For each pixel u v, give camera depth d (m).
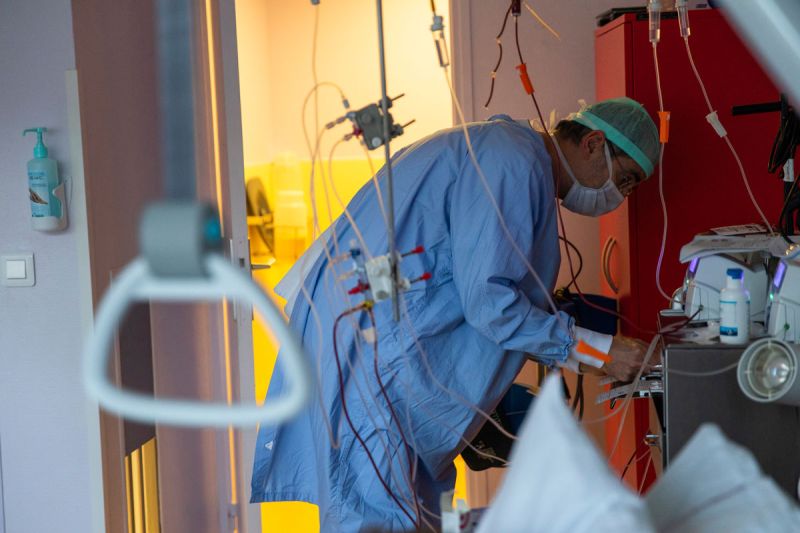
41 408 2.63
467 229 2.03
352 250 1.72
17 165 2.57
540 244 2.13
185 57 0.60
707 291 1.98
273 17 5.05
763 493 0.86
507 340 2.04
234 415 0.55
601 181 2.30
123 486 2.74
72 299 2.60
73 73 2.51
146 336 2.82
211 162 3.04
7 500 2.67
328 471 2.08
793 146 2.06
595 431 3.45
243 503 3.14
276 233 5.10
